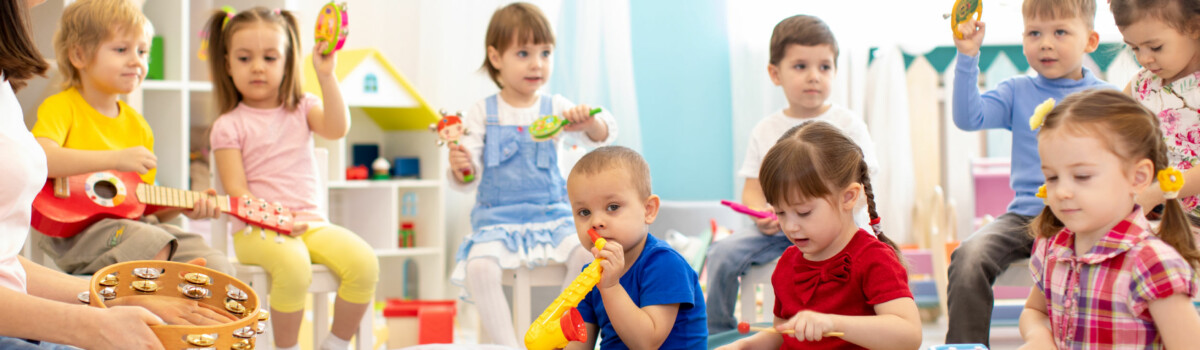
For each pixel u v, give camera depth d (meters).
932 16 2.44
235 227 1.67
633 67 2.58
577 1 2.56
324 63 1.75
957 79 1.65
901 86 2.48
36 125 1.49
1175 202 0.95
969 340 1.48
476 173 1.81
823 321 0.95
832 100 2.45
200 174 2.35
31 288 1.05
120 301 1.05
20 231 0.98
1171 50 1.33
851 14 2.47
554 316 0.96
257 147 1.76
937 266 2.21
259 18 1.76
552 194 1.79
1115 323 0.94
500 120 1.83
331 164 2.35
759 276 1.75
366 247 1.70
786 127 1.92
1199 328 0.89
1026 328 1.06
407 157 2.59
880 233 1.12
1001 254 1.50
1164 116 1.42
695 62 2.56
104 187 1.53
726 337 1.70
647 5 2.57
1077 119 0.94
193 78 2.42
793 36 1.86
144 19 1.62
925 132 2.52
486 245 1.69
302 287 1.61
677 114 2.58
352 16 2.71
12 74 0.96
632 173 1.10
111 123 1.62
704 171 2.58
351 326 1.68
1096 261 0.95
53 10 1.81
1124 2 1.35
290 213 1.69
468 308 2.48
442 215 2.49
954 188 2.55
